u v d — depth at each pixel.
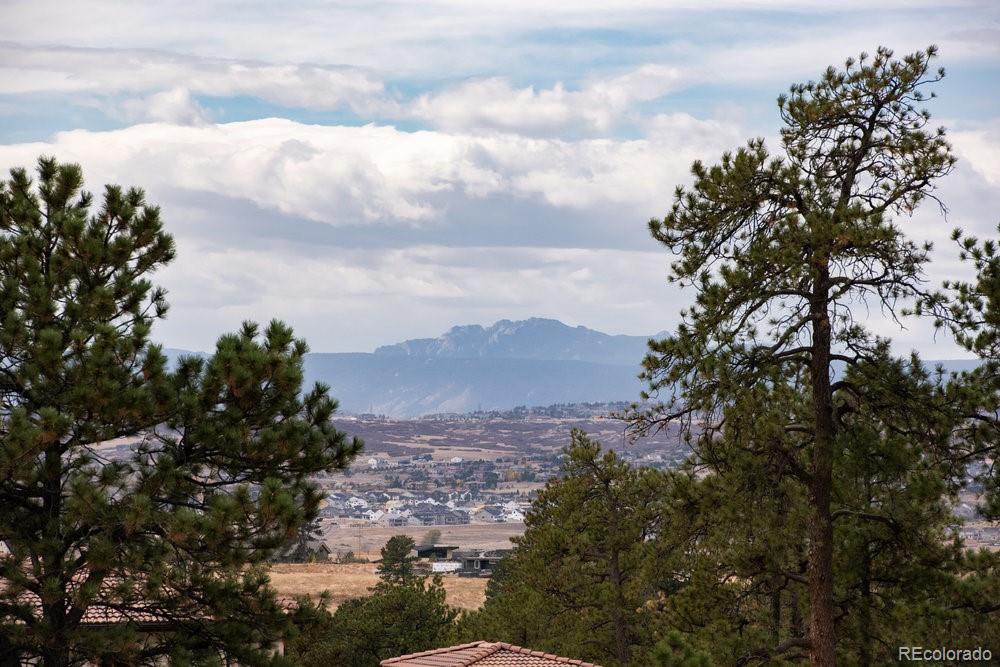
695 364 37.44
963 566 40.41
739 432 37.81
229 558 33.62
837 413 38.94
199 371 36.25
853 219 36.22
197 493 36.09
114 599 35.06
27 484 34.56
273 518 33.28
